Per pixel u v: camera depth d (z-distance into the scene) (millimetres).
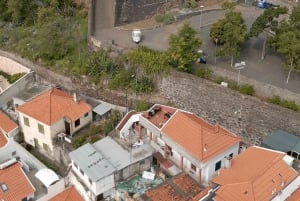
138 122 45250
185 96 46969
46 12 60812
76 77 52094
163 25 56250
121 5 59281
